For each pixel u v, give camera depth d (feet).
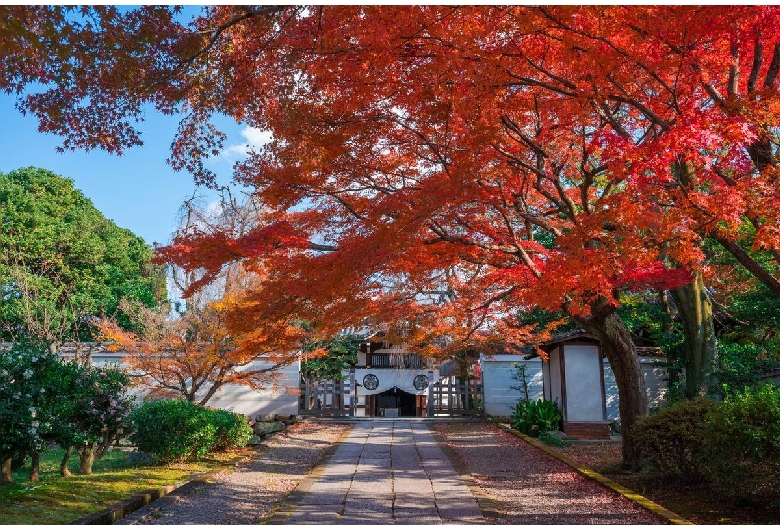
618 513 22.80
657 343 51.88
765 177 17.85
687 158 17.90
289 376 58.34
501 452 39.78
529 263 27.84
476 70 19.90
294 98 23.18
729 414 22.34
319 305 25.88
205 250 24.99
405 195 23.44
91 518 20.61
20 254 64.59
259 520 22.54
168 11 21.27
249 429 42.80
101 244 75.20
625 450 31.73
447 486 28.50
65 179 77.66
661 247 23.75
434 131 25.41
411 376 73.82
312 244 26.35
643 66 19.72
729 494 24.22
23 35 20.07
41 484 25.77
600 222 19.34
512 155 27.09
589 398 47.67
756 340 49.34
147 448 33.09
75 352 52.49
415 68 21.77
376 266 24.57
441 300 43.75
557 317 56.90
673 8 17.89
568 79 23.56
